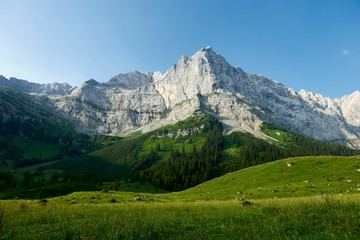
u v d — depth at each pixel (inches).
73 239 490.6
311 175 2249.0
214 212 802.2
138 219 683.4
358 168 2159.2
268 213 701.3
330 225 516.1
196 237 504.4
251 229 534.3
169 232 550.3
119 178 7623.0
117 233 496.4
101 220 665.6
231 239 479.5
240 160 7057.1
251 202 1043.9
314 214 613.3
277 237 460.8
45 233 540.7
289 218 595.8
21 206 970.1
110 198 1893.5
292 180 2225.6
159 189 5068.9
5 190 3363.7
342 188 1654.8
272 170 2696.9
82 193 2290.8
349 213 587.5
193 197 2129.7
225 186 2637.8
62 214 817.5
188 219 688.4
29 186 4493.1
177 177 5659.5
